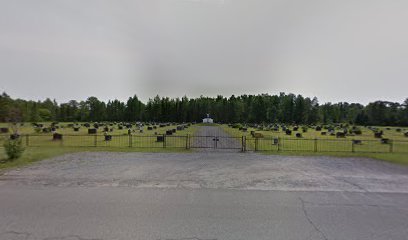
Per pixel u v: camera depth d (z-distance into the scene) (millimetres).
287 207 4555
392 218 4094
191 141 18609
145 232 3479
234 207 4512
